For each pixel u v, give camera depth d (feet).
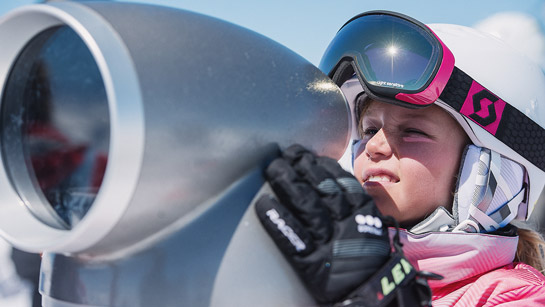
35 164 1.75
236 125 1.77
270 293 1.73
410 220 3.16
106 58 1.47
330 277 1.75
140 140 1.47
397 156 3.16
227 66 1.79
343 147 2.26
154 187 1.58
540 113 3.43
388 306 1.95
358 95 3.49
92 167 1.59
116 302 1.66
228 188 1.80
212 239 1.73
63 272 1.76
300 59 2.18
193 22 1.82
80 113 1.61
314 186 1.88
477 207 3.16
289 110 1.96
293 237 1.74
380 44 2.97
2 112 1.79
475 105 3.12
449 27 3.52
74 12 1.55
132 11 1.69
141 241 1.69
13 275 6.26
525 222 4.34
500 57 3.38
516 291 2.93
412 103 2.85
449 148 3.18
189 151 1.63
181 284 1.68
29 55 1.76
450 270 3.02
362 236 1.84
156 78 1.56
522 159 3.28
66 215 1.67
